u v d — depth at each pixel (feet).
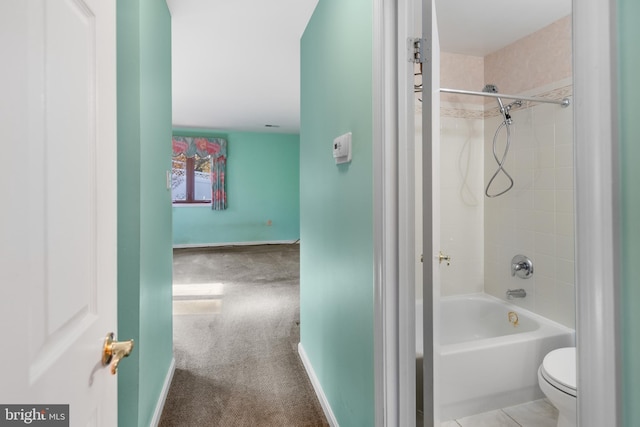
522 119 7.72
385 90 3.80
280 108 17.16
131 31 4.49
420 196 4.91
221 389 6.75
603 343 1.63
